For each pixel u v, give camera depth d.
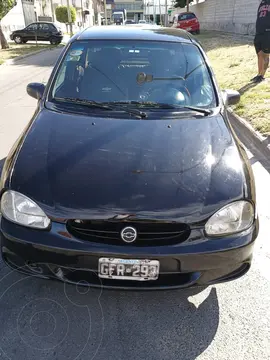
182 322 2.16
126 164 2.21
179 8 43.03
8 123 5.94
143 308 2.25
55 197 2.02
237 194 2.09
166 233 1.99
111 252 1.94
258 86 7.52
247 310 2.25
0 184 2.22
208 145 2.45
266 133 5.04
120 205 1.97
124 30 3.59
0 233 2.12
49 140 2.45
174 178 2.12
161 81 3.10
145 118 2.74
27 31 23.80
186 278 2.07
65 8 35.12
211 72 3.23
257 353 1.97
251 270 2.59
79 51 3.31
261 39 7.41
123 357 1.94
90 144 2.38
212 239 2.01
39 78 10.33
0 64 13.07
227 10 24.38
